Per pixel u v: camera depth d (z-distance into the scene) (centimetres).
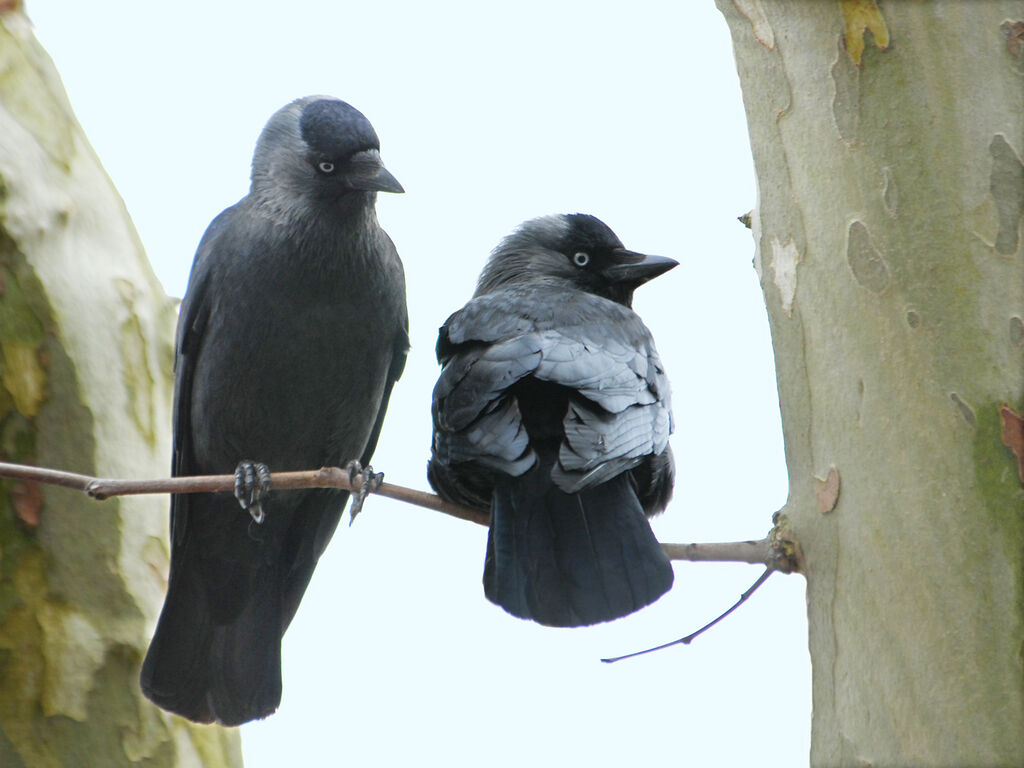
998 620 629
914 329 664
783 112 732
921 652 647
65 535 1158
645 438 930
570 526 894
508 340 984
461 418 926
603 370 948
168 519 1226
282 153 1145
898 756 651
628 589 857
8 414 1145
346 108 1161
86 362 1180
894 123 677
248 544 1200
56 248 1186
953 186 663
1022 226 649
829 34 699
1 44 1224
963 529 642
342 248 1123
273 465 1180
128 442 1195
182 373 1170
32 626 1137
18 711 1123
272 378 1133
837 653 697
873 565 673
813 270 714
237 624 1204
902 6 677
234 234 1145
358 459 1201
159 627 1140
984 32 664
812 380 719
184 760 1177
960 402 650
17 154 1187
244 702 1179
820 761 701
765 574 776
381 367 1170
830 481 706
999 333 647
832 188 702
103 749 1140
